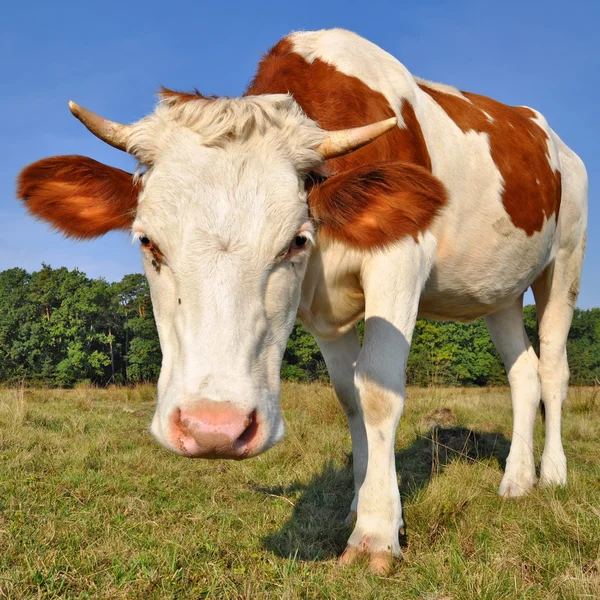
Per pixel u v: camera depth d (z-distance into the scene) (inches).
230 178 91.6
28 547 114.5
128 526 133.0
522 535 121.4
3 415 253.1
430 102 161.9
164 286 92.8
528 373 195.2
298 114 107.1
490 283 179.0
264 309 89.5
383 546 115.3
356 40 148.8
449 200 102.8
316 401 342.3
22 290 2378.2
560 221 208.4
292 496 164.2
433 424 278.4
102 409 349.1
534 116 211.6
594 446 247.9
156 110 105.4
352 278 134.3
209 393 79.7
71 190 107.0
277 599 98.2
